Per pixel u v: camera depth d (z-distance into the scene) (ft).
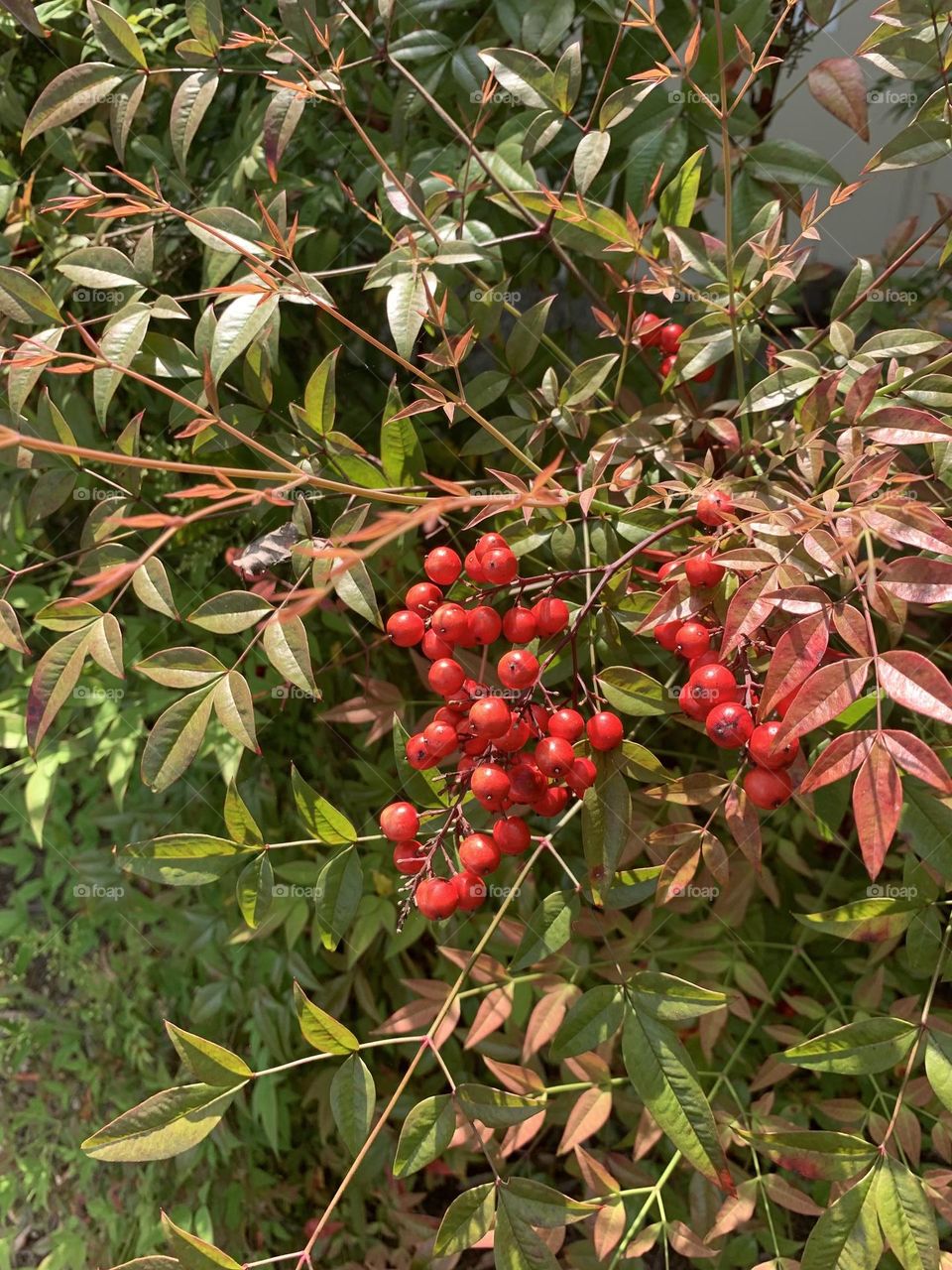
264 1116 1.06
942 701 0.53
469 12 0.93
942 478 0.68
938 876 0.71
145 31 0.91
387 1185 1.17
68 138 0.94
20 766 1.07
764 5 0.82
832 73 0.74
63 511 1.13
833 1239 0.65
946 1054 0.68
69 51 0.97
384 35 0.92
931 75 0.71
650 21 0.69
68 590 1.07
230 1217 1.13
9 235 0.93
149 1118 0.62
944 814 0.69
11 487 1.04
